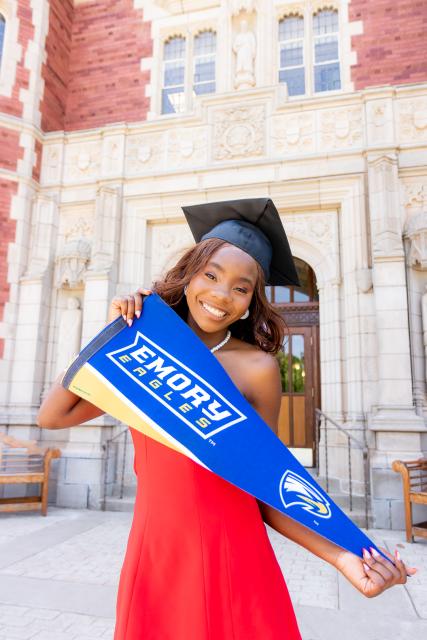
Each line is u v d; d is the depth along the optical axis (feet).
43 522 19.40
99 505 22.03
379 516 19.07
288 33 29.30
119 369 3.29
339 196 24.04
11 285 25.61
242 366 3.65
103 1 31.83
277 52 28.68
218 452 3.00
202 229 4.51
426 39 25.99
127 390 3.21
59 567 13.56
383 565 2.65
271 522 3.38
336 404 22.54
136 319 3.48
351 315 22.81
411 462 17.89
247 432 3.08
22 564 13.80
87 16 32.01
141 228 26.35
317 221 24.70
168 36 30.91
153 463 3.42
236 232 3.94
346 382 22.63
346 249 23.56
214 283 3.64
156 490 3.38
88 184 27.35
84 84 30.99
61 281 26.03
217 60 29.04
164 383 3.22
